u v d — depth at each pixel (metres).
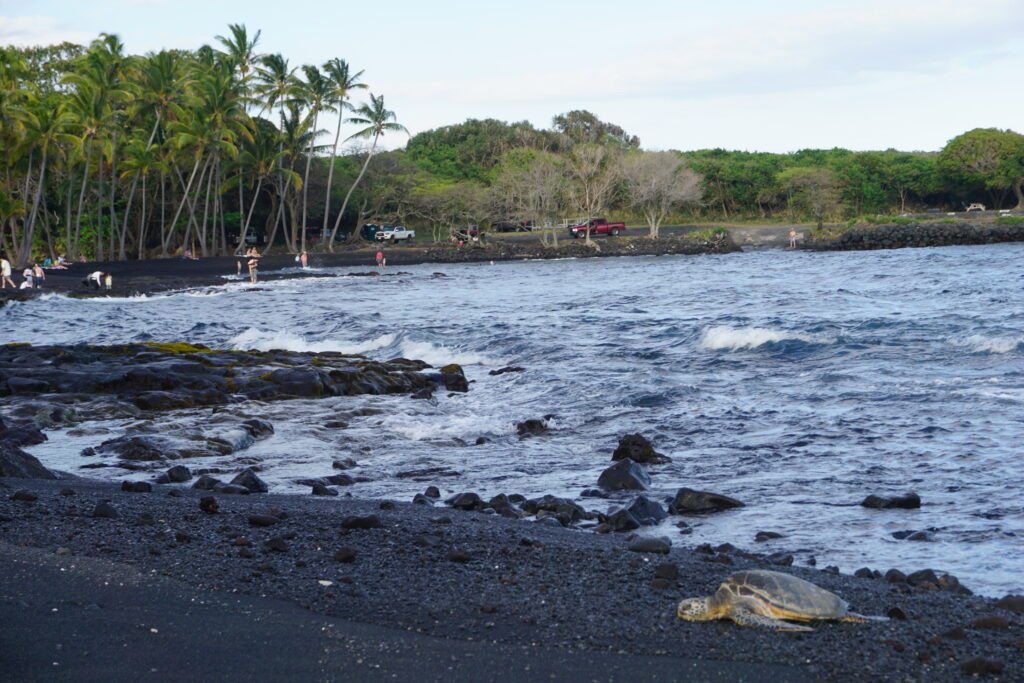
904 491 9.53
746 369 19.45
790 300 35.50
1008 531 8.04
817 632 5.09
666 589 5.90
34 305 43.66
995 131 111.06
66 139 70.88
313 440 13.75
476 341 26.11
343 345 27.05
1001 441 11.61
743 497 9.65
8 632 4.73
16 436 13.65
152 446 12.74
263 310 40.75
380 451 12.95
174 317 38.25
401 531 7.38
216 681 4.25
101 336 31.75
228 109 77.75
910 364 18.58
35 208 69.00
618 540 7.68
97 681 4.19
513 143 127.50
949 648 4.86
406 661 4.59
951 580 6.50
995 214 102.94
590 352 22.94
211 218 90.81
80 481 10.22
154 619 5.05
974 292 34.47
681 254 84.19
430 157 125.44
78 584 5.59
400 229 96.50
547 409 15.90
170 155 77.50
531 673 4.47
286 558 6.47
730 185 117.56
